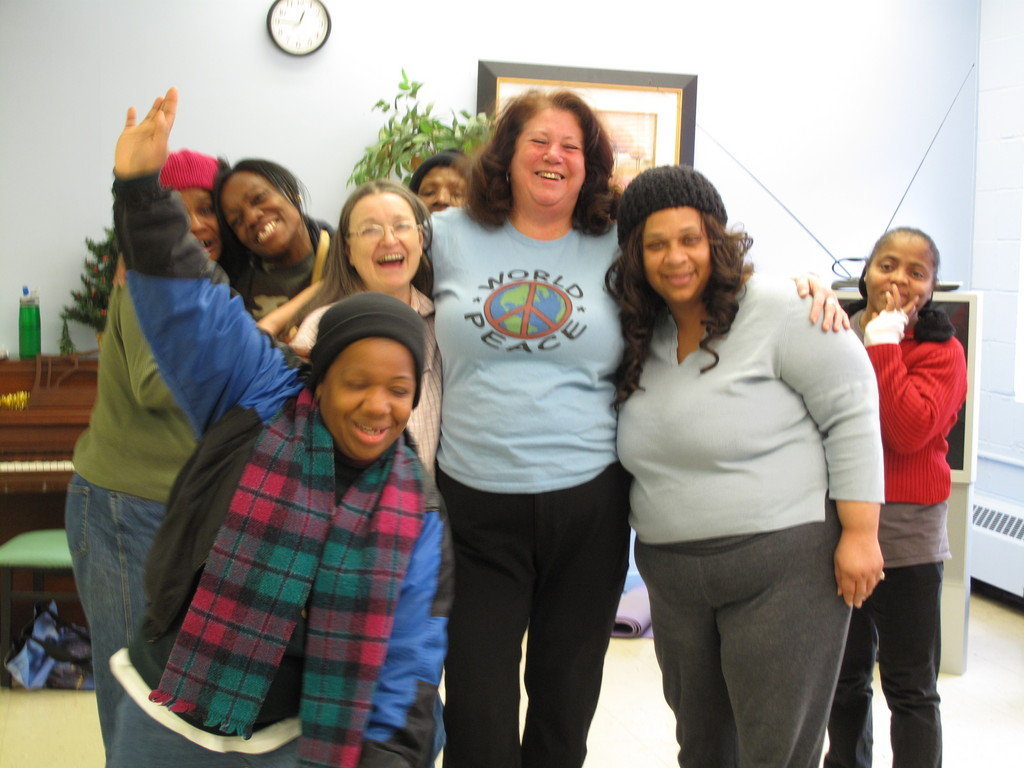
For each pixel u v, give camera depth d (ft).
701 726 5.91
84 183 10.84
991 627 11.51
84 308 10.66
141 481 5.62
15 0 10.51
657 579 5.72
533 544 5.56
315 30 11.26
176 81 11.02
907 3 12.69
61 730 8.55
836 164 12.69
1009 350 12.57
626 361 5.63
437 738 4.25
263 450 3.73
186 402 4.00
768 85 12.42
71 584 10.51
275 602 3.59
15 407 9.95
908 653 6.61
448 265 5.73
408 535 3.77
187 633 3.60
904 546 6.57
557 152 5.49
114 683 5.71
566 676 5.74
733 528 5.29
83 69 10.76
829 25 12.52
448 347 5.57
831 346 5.26
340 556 3.67
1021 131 12.32
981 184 13.00
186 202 6.48
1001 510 12.28
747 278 5.39
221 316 3.86
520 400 5.41
